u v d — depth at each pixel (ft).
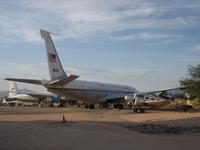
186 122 111.86
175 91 196.03
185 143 64.34
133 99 178.70
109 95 235.81
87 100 225.15
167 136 76.13
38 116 140.46
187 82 146.72
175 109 192.75
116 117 136.36
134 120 121.08
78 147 58.03
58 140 66.49
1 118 127.85
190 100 181.37
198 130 87.51
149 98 179.32
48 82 200.85
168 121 116.06
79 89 215.10
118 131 85.10
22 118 128.67
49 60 209.05
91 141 65.62
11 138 68.85
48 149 55.52
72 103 318.24
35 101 374.63
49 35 211.20
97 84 228.02
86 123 104.68
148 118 129.90
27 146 58.49
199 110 187.93
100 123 105.09
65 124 101.45
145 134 80.23
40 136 72.43
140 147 58.70
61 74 213.25
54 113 165.48
